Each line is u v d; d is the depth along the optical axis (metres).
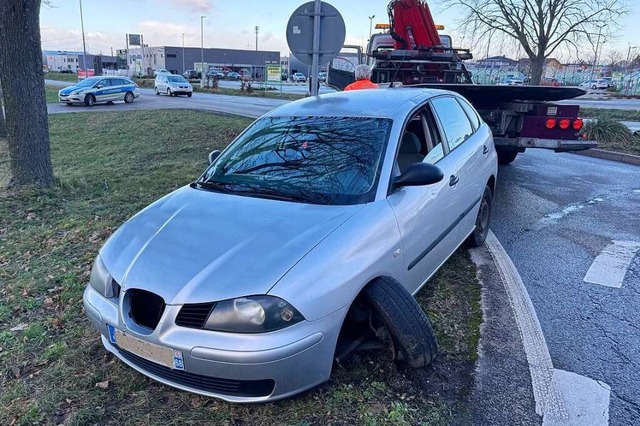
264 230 2.92
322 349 2.65
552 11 21.19
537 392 2.96
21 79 7.36
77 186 8.04
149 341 2.64
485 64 42.09
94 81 27.06
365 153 3.52
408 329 2.92
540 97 7.93
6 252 5.38
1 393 2.99
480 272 4.68
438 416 2.75
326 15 7.04
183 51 107.75
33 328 3.69
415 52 11.07
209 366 2.53
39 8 7.32
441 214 3.85
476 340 3.51
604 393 2.96
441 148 4.19
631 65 60.66
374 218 3.06
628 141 11.99
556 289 4.33
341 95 4.42
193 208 3.32
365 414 2.74
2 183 8.44
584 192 7.75
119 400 2.90
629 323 3.76
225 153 4.11
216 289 2.56
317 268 2.66
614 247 5.33
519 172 9.27
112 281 2.93
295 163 3.62
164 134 13.95
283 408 2.79
